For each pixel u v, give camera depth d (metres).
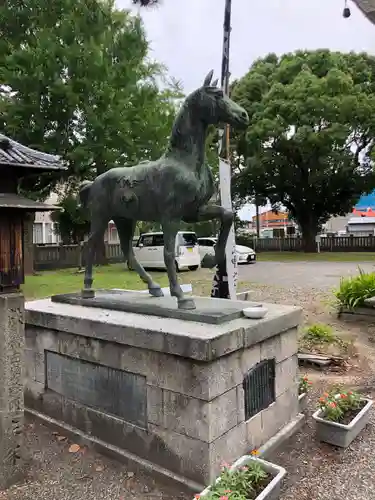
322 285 10.70
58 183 13.07
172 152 3.34
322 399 3.46
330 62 18.25
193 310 3.22
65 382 3.54
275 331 3.20
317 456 3.10
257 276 12.89
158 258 14.53
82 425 3.41
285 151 18.75
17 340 2.89
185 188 3.21
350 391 3.80
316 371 4.88
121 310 3.55
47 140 10.80
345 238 23.62
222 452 2.73
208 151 13.59
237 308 3.32
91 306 3.78
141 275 4.12
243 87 18.84
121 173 3.67
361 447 3.20
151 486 2.81
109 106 11.20
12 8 10.46
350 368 4.93
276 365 3.29
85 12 11.12
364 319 6.84
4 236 2.82
